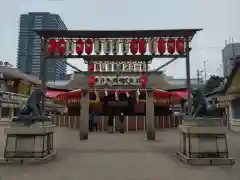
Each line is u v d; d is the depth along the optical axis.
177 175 6.80
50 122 9.72
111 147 12.14
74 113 26.97
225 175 6.79
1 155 9.18
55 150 11.08
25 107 8.95
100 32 11.58
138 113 26.80
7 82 37.41
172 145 12.86
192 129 8.45
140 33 11.62
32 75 45.62
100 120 22.48
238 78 20.47
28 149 8.55
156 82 25.66
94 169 7.50
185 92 24.14
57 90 26.08
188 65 11.42
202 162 8.13
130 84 21.58
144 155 9.92
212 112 9.07
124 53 11.78
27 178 6.48
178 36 11.65
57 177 6.59
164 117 25.30
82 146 12.49
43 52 11.62
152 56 11.71
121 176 6.70
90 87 21.94
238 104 21.94
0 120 32.56
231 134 19.34
